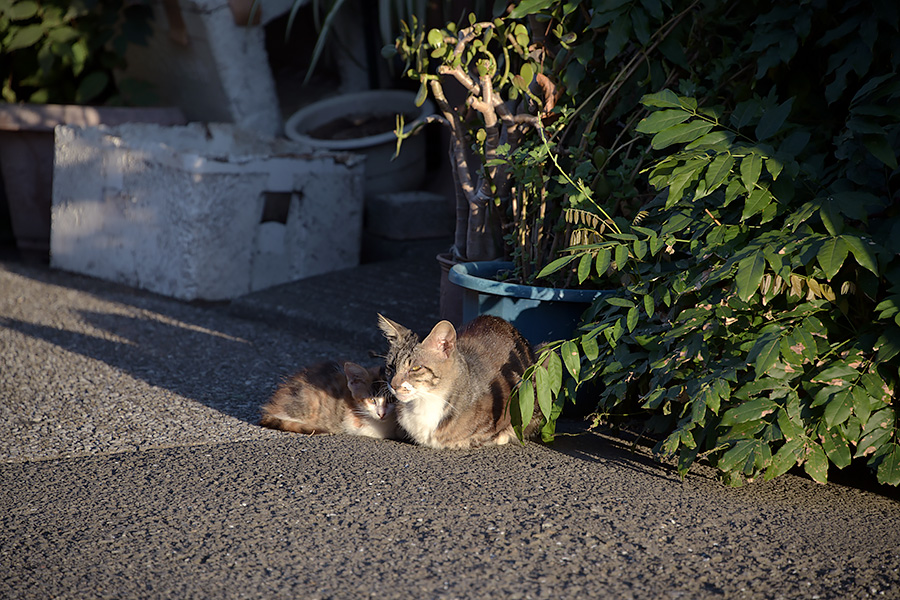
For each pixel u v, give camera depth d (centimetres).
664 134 374
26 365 535
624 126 474
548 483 356
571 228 434
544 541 305
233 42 831
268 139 805
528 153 424
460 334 427
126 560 293
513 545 302
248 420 442
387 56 479
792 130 403
